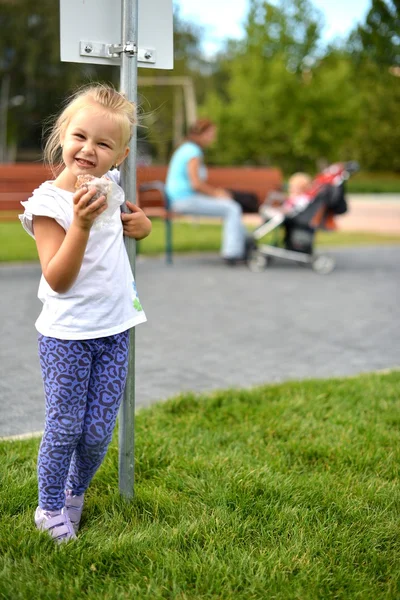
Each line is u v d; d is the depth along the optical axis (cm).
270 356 488
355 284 776
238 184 1083
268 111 3195
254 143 3303
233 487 271
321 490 273
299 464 304
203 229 1277
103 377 228
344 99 3222
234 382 427
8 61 3103
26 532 235
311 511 257
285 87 3173
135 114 224
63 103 238
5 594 204
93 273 218
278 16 3259
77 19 236
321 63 3334
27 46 3005
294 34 3269
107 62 244
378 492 273
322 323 591
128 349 240
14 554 223
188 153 852
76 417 225
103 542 232
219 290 718
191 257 937
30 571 215
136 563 222
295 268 874
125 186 238
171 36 251
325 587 216
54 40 3005
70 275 207
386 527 249
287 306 653
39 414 362
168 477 280
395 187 3397
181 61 3216
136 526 244
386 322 601
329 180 845
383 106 4072
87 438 230
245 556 226
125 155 226
